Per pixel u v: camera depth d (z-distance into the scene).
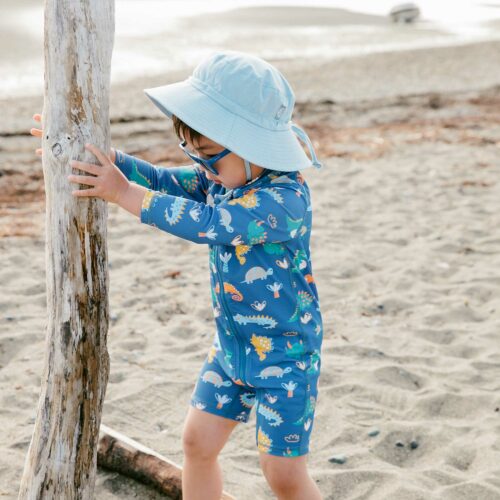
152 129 9.38
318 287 4.93
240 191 2.17
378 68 15.48
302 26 25.84
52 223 1.98
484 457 3.11
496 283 4.97
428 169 7.81
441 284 4.99
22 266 5.19
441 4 38.88
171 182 2.43
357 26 26.78
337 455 3.14
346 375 3.79
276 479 2.23
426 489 2.90
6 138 8.76
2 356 3.99
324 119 10.44
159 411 3.48
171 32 22.03
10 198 6.70
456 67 15.59
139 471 2.86
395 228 6.08
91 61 1.90
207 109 2.09
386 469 3.04
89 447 2.13
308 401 2.23
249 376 2.23
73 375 2.05
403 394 3.61
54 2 1.87
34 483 2.11
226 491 2.88
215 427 2.35
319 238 5.84
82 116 1.91
